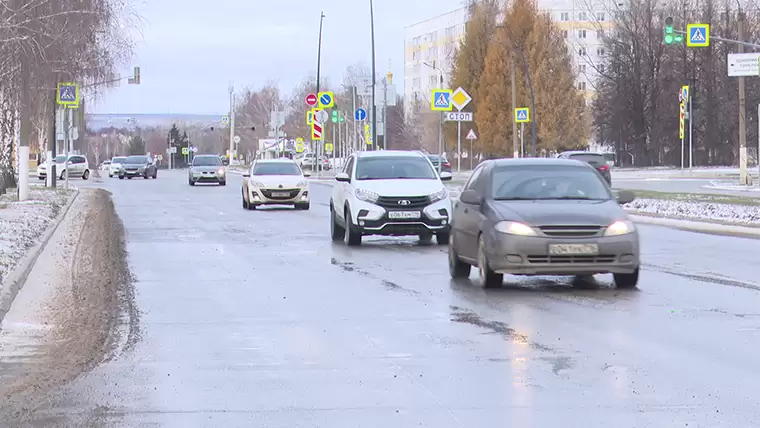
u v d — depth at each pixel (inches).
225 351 879.1
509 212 1259.2
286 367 807.7
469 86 7573.8
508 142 7185.0
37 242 1851.6
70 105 3713.1
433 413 650.8
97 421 637.3
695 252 1786.4
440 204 1943.9
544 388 717.3
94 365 823.1
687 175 6314.0
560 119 7224.4
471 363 812.0
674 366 788.0
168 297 1229.1
